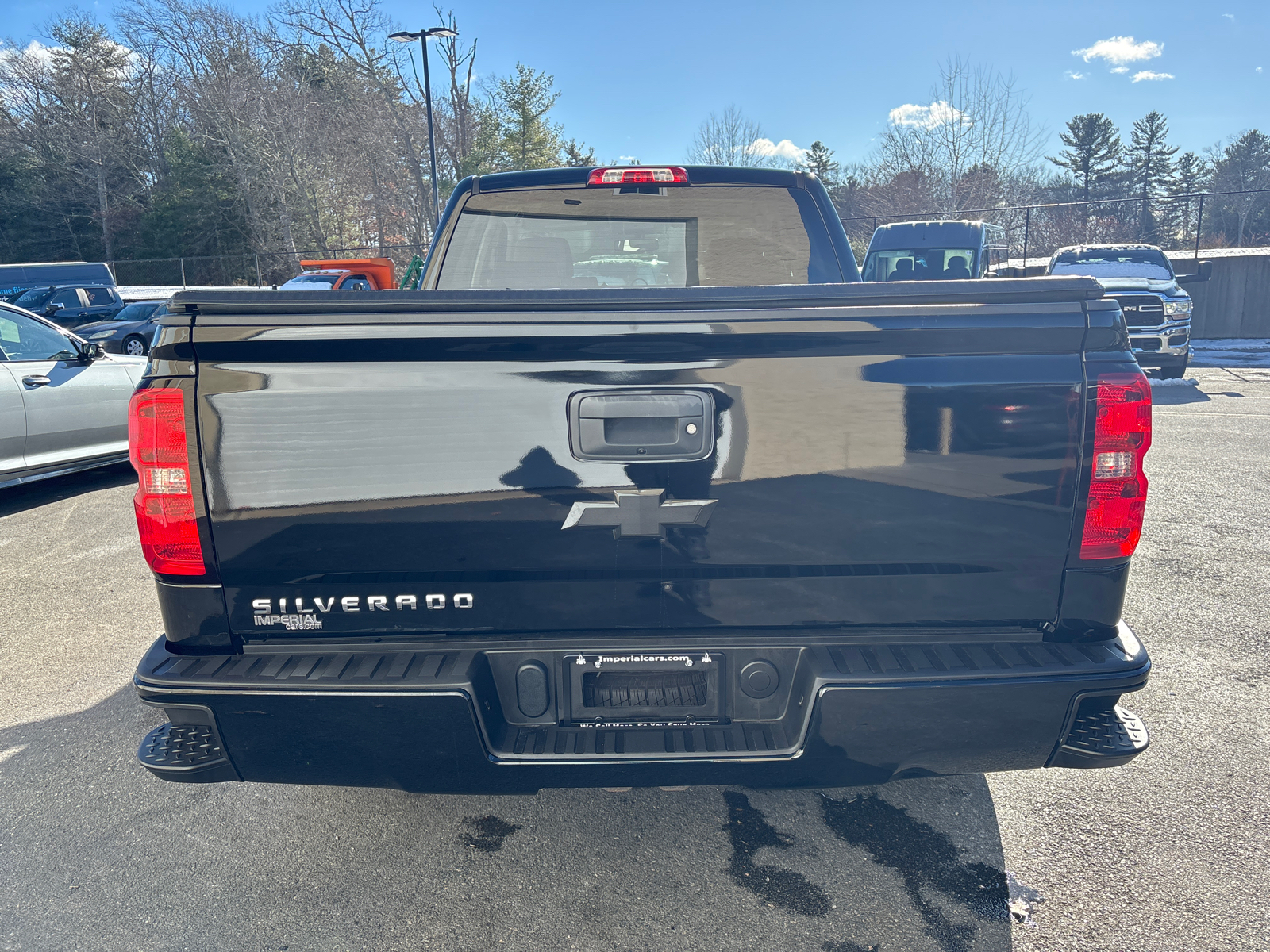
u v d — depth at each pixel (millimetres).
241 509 1949
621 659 2031
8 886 2447
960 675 1937
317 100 50781
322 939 2211
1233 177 89875
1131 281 13281
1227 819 2662
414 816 2770
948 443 1926
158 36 55719
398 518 1946
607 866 2488
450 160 51062
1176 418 10195
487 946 2170
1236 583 4762
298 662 2006
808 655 2014
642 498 1938
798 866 2463
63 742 3271
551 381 1902
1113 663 1969
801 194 3318
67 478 8109
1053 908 2271
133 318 17781
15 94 58406
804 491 1942
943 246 14922
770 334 1889
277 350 1891
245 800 2875
